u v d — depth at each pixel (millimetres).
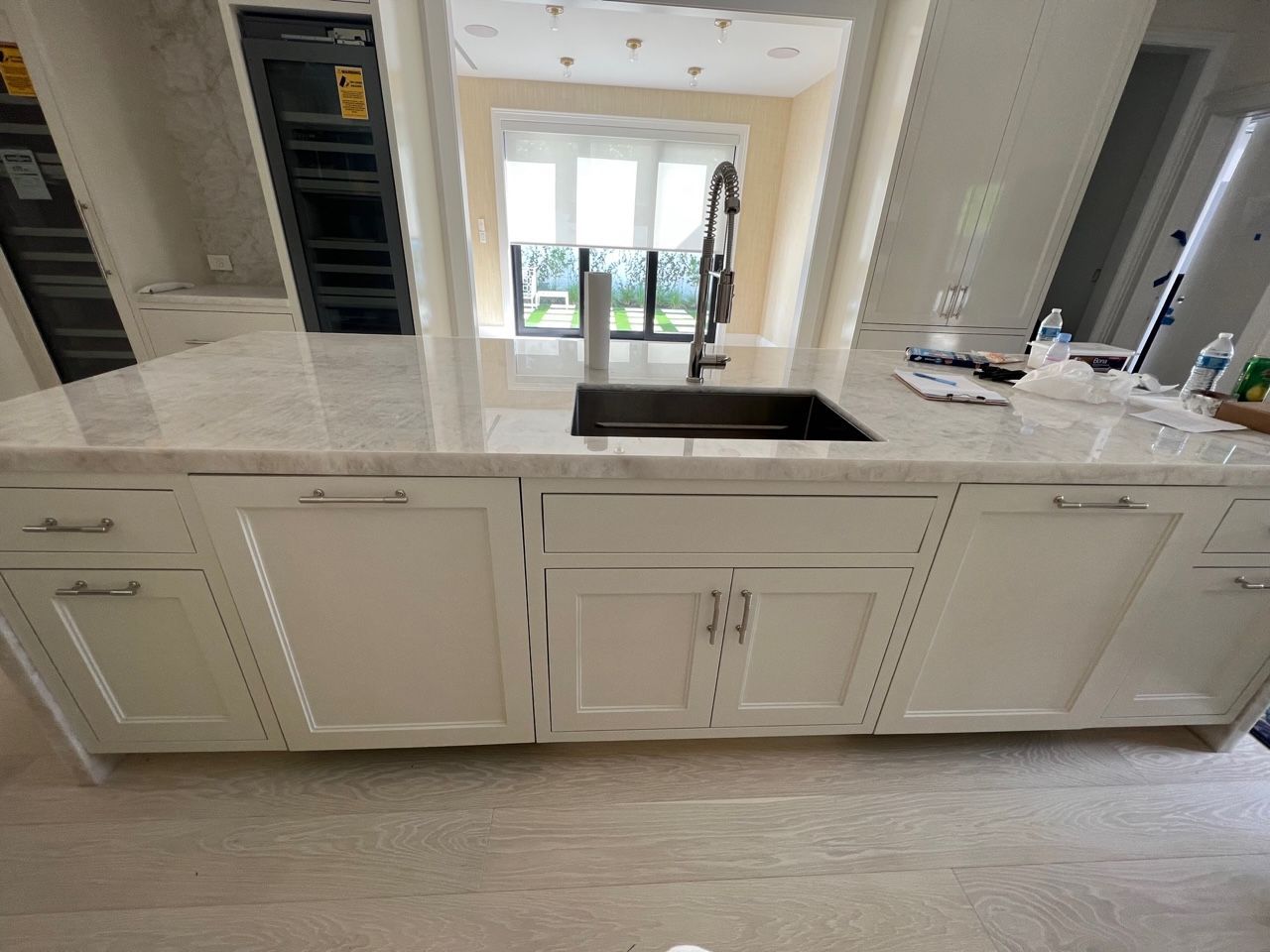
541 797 1200
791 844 1128
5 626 957
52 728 1065
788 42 3746
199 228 2742
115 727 1101
